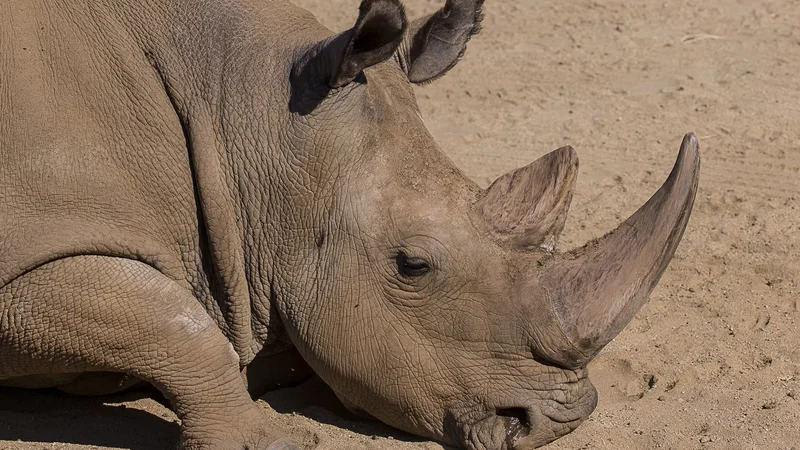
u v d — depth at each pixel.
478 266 10.20
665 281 14.52
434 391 10.43
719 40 24.47
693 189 9.96
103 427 11.25
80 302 10.12
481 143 19.66
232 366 10.49
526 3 27.33
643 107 21.06
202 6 10.96
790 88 21.73
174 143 10.64
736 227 16.03
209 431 10.35
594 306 10.05
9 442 10.93
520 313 10.16
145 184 10.52
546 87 22.23
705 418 11.45
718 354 12.73
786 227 16.00
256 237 10.62
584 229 16.17
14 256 10.02
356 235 10.30
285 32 10.93
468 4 11.24
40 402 11.70
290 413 11.52
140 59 10.77
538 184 10.43
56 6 10.77
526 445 10.38
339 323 10.41
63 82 10.48
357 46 9.89
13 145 10.17
